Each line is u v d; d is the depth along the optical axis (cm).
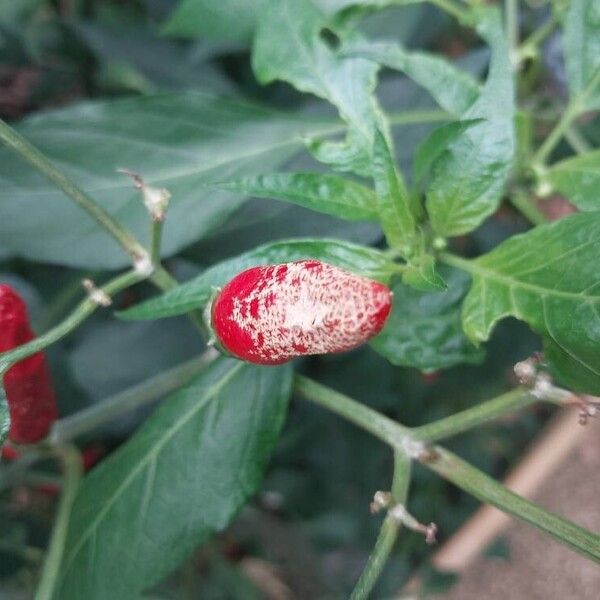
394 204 16
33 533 30
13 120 32
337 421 33
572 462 39
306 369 31
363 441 33
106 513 19
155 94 21
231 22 22
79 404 26
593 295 15
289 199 17
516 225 30
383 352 18
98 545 19
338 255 16
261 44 19
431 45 33
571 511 38
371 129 18
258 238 21
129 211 20
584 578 37
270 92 31
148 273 17
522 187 20
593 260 15
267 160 21
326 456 34
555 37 26
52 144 21
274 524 35
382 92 26
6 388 17
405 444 17
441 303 18
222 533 35
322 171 22
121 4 34
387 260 16
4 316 17
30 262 27
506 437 37
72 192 17
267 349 13
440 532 35
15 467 23
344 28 19
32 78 32
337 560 35
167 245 20
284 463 34
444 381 33
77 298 29
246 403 19
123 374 26
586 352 15
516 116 19
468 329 16
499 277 16
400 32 27
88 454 29
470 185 17
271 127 21
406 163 23
